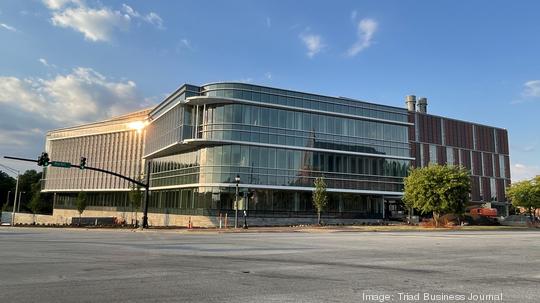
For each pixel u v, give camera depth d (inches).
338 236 1015.6
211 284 325.4
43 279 344.2
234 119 1601.9
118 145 2438.5
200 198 1611.7
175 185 1798.7
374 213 1865.2
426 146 2770.7
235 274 375.6
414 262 475.2
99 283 327.0
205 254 549.3
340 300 271.6
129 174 2313.0
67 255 524.4
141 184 1460.4
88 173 2608.3
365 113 1871.3
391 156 1904.5
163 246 675.4
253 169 1598.2
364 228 1412.4
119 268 409.4
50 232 1198.9
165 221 1867.6
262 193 1620.3
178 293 290.8
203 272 386.6
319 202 1583.4
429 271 402.9
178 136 1670.8
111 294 286.2
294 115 1704.0
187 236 998.4
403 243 776.9
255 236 1008.9
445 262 477.1
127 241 791.1
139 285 319.6
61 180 2787.9
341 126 1801.2
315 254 558.3
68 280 339.9
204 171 1610.5
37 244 700.0
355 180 1796.3
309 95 1748.3
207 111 1630.2
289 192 1679.4
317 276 367.2
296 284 327.3
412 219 2026.3
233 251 594.9
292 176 1658.5
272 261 475.5
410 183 1664.6
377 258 514.0
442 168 1619.1
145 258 496.4
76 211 2652.6
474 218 2046.0
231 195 1587.1
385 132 1913.1
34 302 261.4
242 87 1627.7
